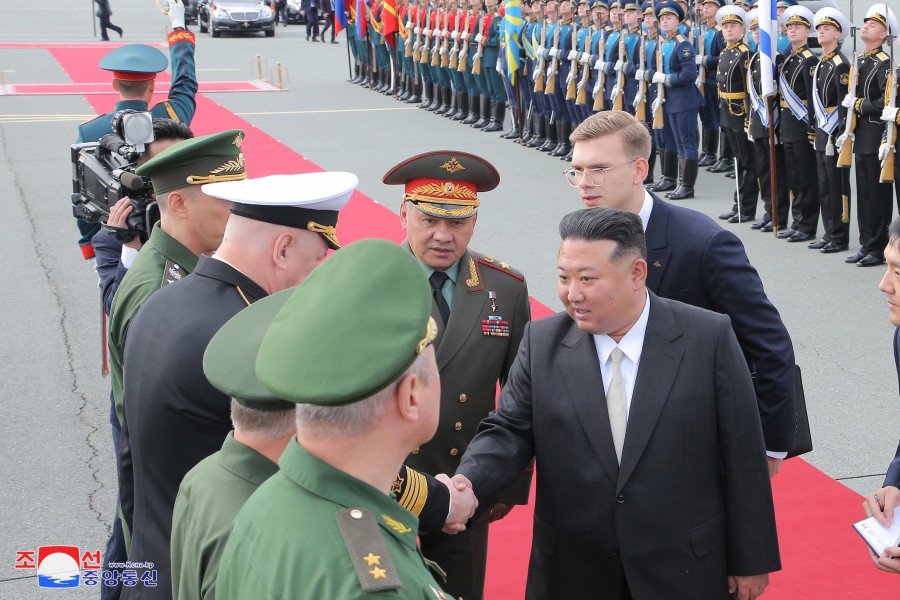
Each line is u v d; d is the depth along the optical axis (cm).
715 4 1330
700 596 296
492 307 370
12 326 796
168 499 288
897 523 316
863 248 919
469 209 359
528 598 322
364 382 189
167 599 287
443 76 1817
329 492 194
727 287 360
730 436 298
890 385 651
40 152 1459
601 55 1362
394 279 200
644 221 365
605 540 299
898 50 1315
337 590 182
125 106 541
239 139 346
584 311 293
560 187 1259
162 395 284
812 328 756
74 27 3388
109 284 430
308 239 299
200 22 3212
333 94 2080
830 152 932
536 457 314
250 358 232
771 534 301
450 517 296
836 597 426
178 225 343
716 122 1341
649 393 295
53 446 597
